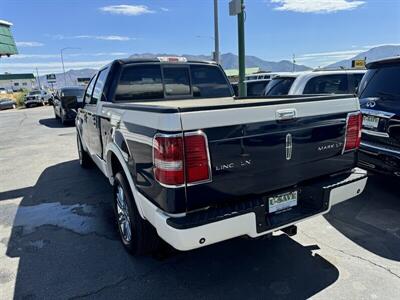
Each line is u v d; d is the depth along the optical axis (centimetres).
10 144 1011
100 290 270
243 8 718
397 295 252
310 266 294
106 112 363
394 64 418
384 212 401
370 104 429
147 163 245
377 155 409
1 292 270
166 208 224
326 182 287
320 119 279
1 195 518
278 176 261
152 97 429
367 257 306
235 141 233
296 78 721
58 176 618
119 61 408
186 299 256
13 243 354
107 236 365
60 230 384
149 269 298
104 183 562
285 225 256
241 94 762
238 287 268
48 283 281
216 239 227
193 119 216
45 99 3428
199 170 221
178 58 450
